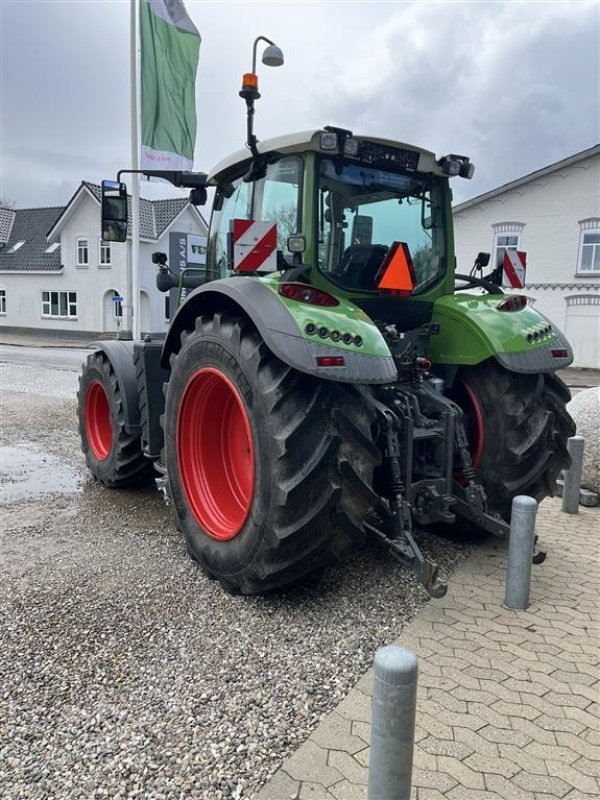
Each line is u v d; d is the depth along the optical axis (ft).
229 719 7.76
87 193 98.37
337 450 9.57
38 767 6.97
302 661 9.00
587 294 70.23
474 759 7.24
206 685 8.42
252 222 10.41
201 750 7.23
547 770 7.10
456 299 13.07
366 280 12.11
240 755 7.16
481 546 13.56
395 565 12.26
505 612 10.68
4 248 116.47
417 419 11.30
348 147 11.01
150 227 95.14
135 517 15.25
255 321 9.66
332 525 9.75
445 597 11.14
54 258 108.58
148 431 14.89
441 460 11.43
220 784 6.73
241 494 12.00
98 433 18.47
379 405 10.57
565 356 12.59
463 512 11.73
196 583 11.48
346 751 7.20
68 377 43.06
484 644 9.66
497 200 74.18
